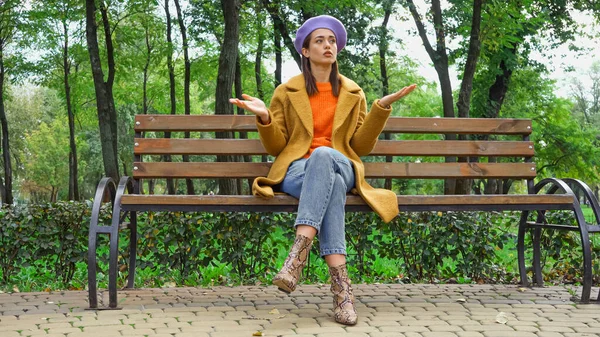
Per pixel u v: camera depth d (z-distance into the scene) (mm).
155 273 5488
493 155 4496
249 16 19109
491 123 4512
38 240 5242
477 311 3646
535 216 5746
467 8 18578
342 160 3555
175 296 4199
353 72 20031
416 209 3801
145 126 4203
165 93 24406
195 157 26312
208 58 21250
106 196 15641
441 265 5488
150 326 3195
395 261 6062
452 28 18984
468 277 5555
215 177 4148
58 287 5102
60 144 41250
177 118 4219
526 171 4480
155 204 3662
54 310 3629
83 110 26969
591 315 3562
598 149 28703
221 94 12531
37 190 48594
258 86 21047
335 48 3900
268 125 3662
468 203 3844
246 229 5227
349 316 3221
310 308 3756
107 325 3221
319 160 3344
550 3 21625
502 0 17766
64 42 22250
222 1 12789
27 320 3346
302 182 3590
